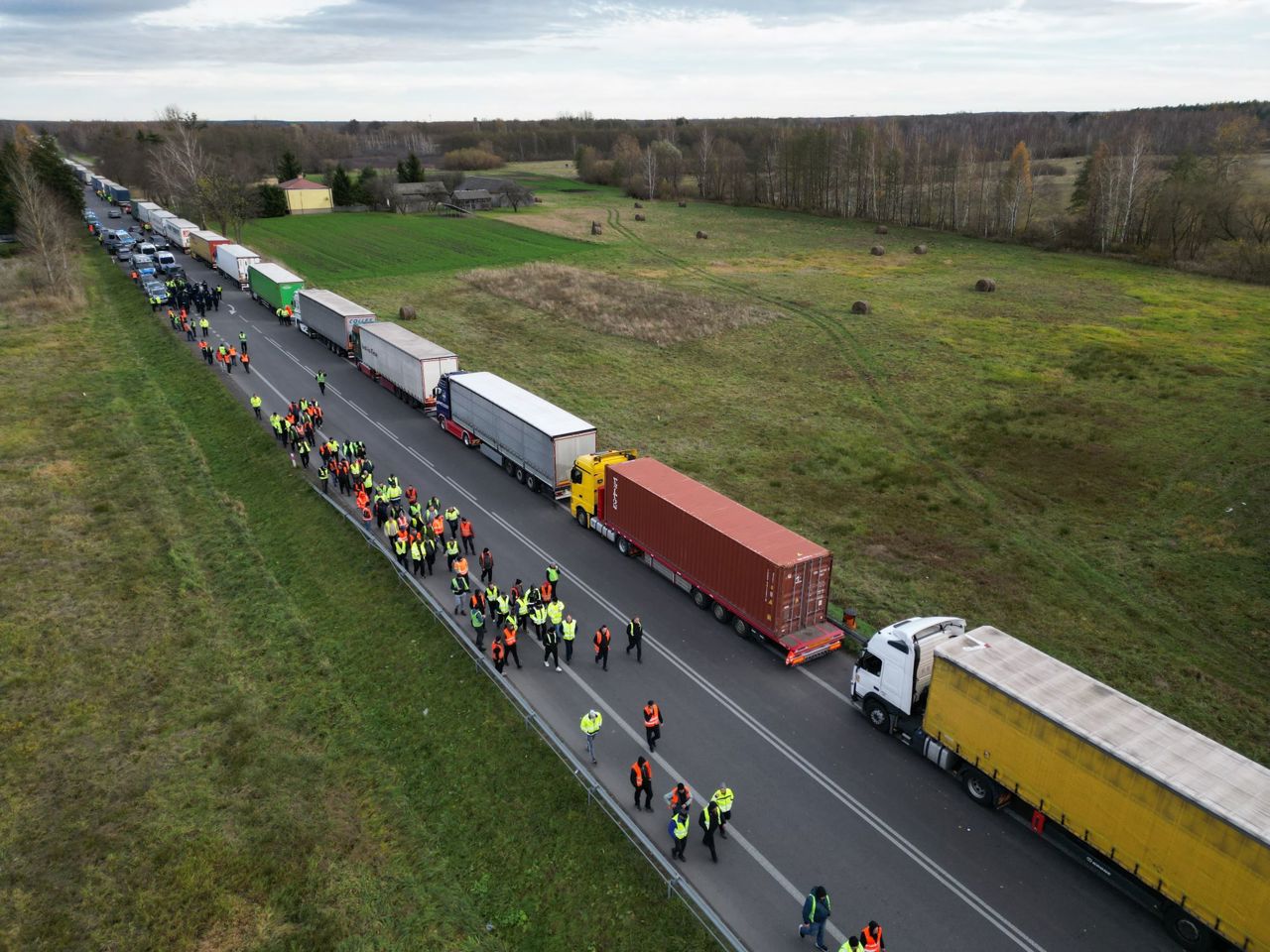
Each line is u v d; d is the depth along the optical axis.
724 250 99.62
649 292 73.94
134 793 19.25
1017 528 32.97
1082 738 15.67
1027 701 16.78
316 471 36.91
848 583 28.58
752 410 46.00
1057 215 114.56
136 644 25.12
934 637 20.28
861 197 131.62
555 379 50.44
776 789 19.14
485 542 30.98
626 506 29.16
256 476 37.16
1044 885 16.58
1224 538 31.83
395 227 114.62
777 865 17.03
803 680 23.38
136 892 16.67
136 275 72.75
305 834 18.19
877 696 20.95
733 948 15.00
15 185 84.19
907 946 15.20
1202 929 14.59
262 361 52.81
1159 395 46.88
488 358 54.03
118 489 35.84
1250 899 13.44
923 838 17.77
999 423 43.59
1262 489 35.47
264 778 19.80
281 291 61.25
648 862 17.12
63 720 21.73
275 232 107.75
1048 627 26.28
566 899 16.58
